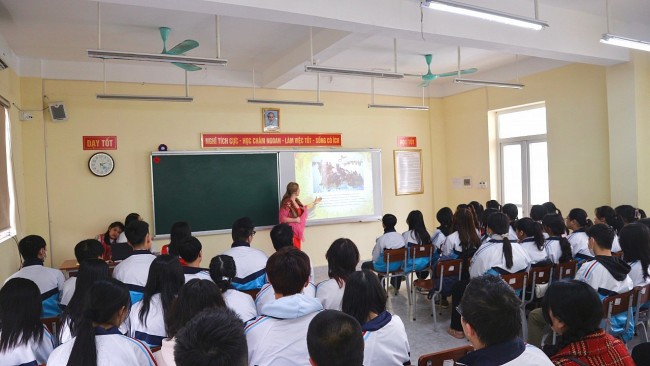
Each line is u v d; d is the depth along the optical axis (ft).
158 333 6.82
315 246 21.40
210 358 2.94
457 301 12.30
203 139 19.16
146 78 18.21
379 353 5.46
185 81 18.72
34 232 16.58
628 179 15.60
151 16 12.80
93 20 13.01
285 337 5.61
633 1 13.43
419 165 24.13
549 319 5.49
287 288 6.11
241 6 9.64
